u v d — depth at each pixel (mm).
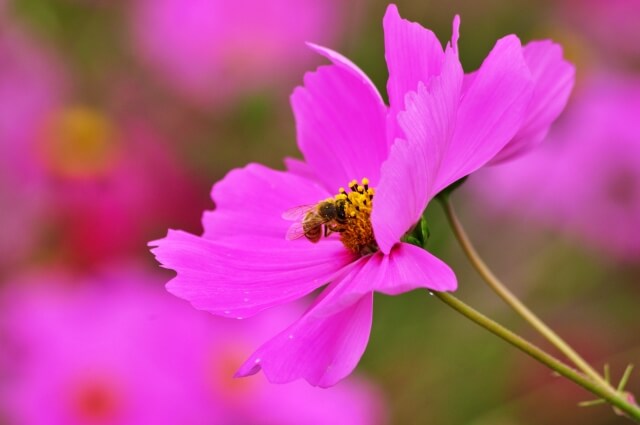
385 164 470
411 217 482
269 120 765
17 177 682
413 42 496
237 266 497
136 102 760
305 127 523
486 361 739
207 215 519
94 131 695
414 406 730
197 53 756
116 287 622
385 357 744
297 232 506
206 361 605
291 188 521
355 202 506
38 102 707
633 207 763
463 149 487
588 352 746
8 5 753
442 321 755
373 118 517
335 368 473
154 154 707
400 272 473
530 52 514
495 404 733
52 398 589
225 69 757
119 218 683
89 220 678
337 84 520
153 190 696
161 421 590
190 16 760
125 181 691
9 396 596
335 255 507
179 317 610
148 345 601
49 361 596
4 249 671
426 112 474
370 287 465
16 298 624
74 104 725
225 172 743
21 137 691
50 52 747
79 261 670
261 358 474
